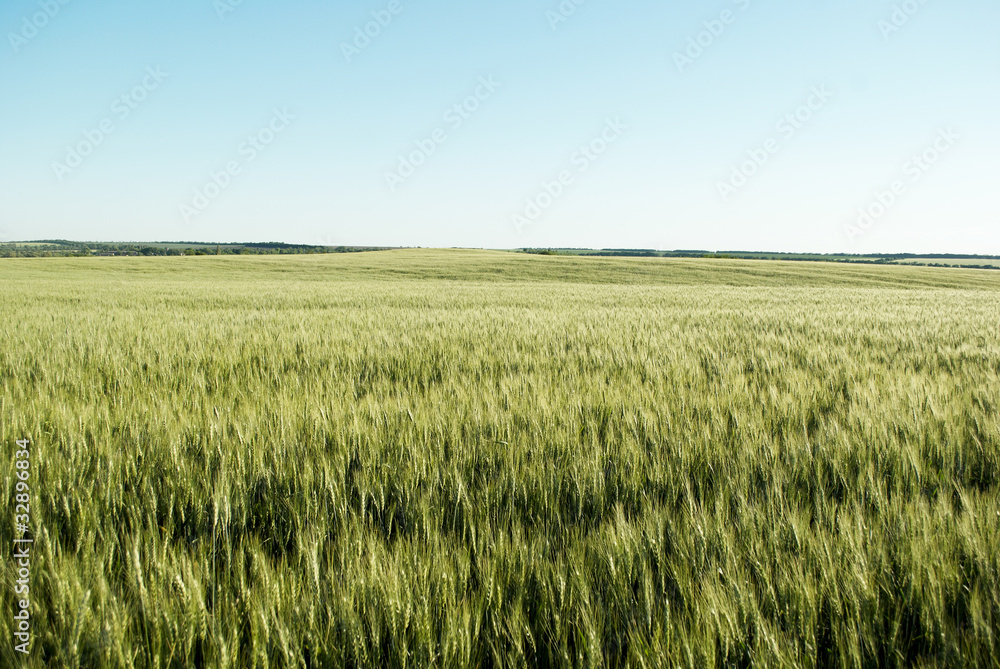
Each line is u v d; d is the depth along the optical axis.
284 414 3.23
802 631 1.60
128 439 2.89
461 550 1.94
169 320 9.57
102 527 2.16
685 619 1.66
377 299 17.34
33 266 40.28
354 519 2.15
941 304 17.19
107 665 1.46
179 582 1.65
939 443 2.97
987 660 1.55
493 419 3.18
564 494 2.50
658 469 2.63
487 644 1.62
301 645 1.57
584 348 6.54
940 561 1.83
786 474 2.63
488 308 13.72
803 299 19.45
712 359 5.87
